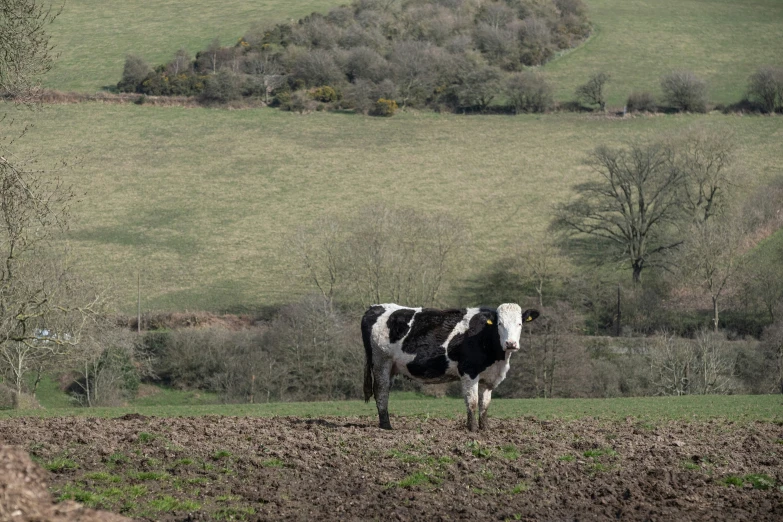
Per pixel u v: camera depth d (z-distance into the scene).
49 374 60.69
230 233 94.06
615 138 120.69
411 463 16.36
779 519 13.76
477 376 20.25
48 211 23.50
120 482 14.37
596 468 16.39
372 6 166.00
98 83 136.38
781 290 74.69
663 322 74.69
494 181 109.38
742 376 61.50
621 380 61.09
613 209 87.38
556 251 87.94
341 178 110.94
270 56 144.00
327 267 81.44
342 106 135.62
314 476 15.38
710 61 146.62
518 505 14.12
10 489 9.10
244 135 124.19
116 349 58.78
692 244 75.44
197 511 13.00
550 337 60.44
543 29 153.25
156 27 158.25
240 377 62.09
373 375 21.06
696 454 17.88
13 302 26.62
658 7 175.50
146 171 111.19
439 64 140.75
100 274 82.25
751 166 106.50
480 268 85.44
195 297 78.19
